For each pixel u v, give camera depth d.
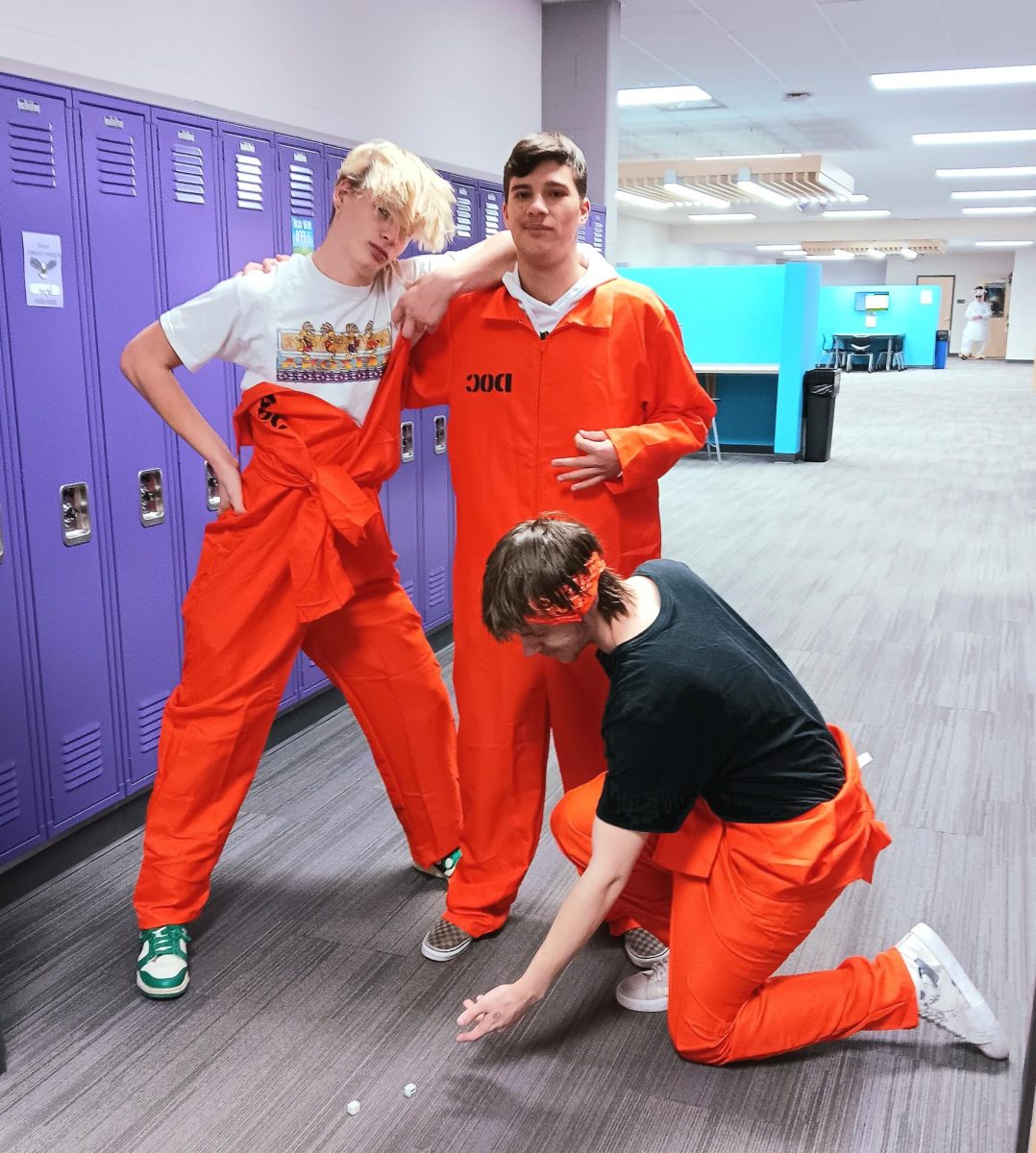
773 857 1.66
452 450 2.08
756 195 13.62
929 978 1.83
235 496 2.05
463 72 5.08
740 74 8.25
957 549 5.95
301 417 2.03
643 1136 1.72
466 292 1.99
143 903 2.15
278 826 2.81
